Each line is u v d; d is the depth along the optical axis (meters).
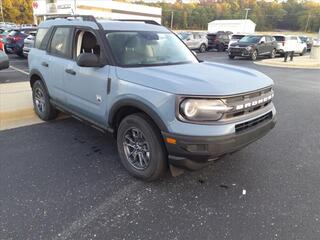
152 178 3.23
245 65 16.08
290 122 5.69
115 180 3.35
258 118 3.19
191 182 3.34
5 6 70.69
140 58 3.68
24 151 4.03
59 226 2.56
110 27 3.85
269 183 3.35
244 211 2.83
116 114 3.47
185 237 2.47
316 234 2.51
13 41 14.62
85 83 3.81
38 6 35.12
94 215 2.73
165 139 2.87
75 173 3.48
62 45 4.43
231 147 2.82
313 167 3.76
